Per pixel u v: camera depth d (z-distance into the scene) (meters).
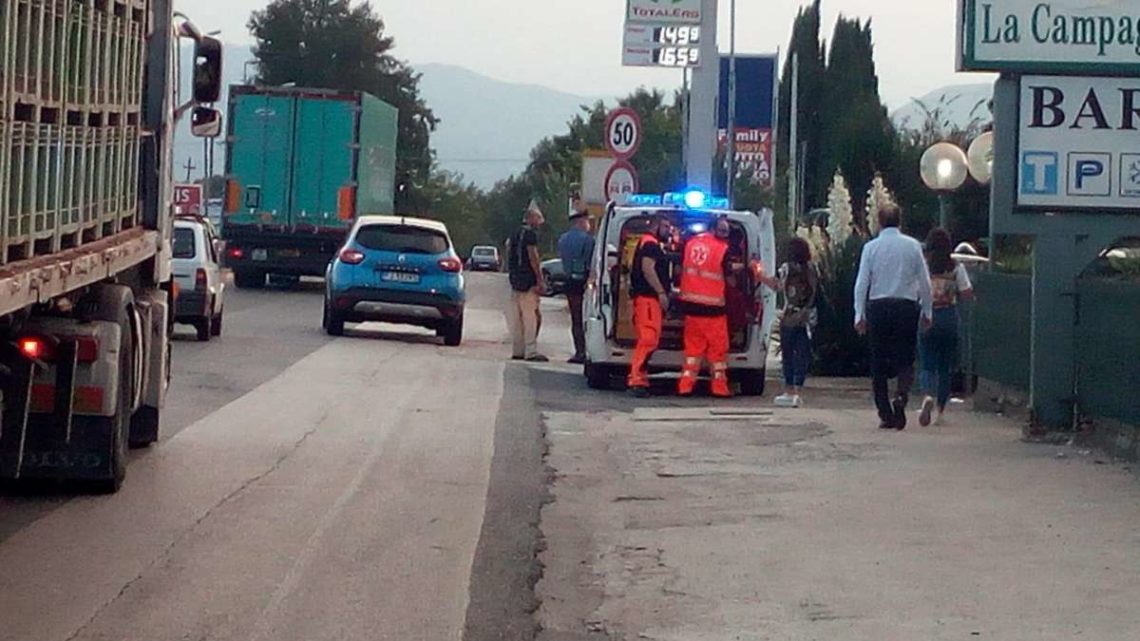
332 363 23.08
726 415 17.78
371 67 113.88
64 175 10.24
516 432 16.27
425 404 18.47
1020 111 15.20
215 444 14.73
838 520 11.59
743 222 21.06
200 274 25.77
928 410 16.67
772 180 40.09
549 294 52.38
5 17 8.34
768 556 10.48
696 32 26.14
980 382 19.14
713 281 20.17
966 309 20.44
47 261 9.54
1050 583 9.58
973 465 13.87
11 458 10.59
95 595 9.08
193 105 15.55
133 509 11.57
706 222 21.39
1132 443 14.04
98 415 11.78
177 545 10.44
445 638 8.41
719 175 35.47
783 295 19.41
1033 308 15.34
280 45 112.75
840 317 23.36
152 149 14.01
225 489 12.45
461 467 13.95
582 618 8.95
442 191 123.44
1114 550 10.43
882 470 13.73
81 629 8.35
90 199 11.20
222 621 8.59
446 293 28.55
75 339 11.59
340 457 14.24
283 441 15.06
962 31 15.19
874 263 16.47
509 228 134.12
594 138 75.88
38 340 10.78
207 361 22.48
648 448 15.20
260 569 9.84
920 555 10.40
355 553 10.38
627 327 20.97
